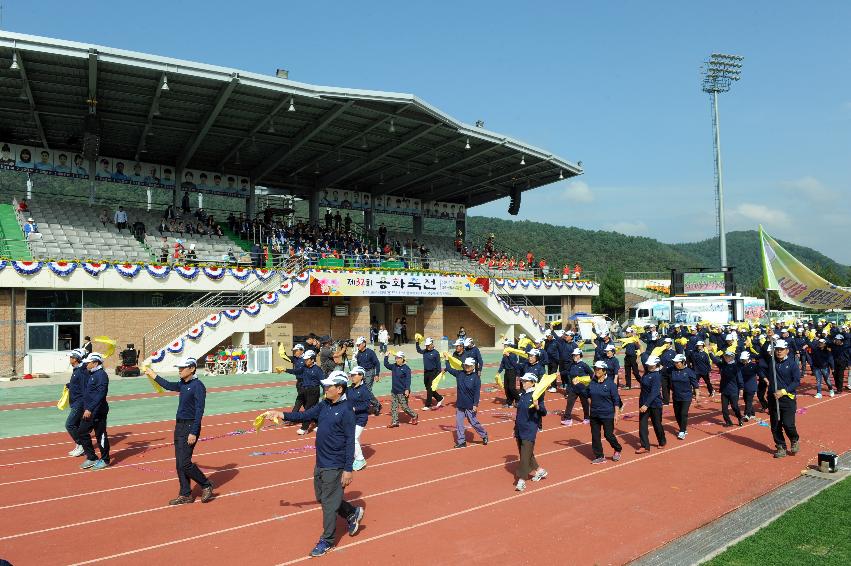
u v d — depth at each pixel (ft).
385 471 36.60
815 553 23.43
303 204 241.35
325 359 50.70
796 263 47.24
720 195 169.58
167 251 101.71
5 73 88.12
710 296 164.14
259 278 106.11
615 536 26.22
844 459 39.22
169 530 27.14
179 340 90.58
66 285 88.63
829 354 63.98
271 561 23.80
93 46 79.77
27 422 53.36
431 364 58.44
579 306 165.68
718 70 169.48
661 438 42.09
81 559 24.13
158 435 47.83
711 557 23.52
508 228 591.78
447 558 24.02
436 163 143.84
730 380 50.01
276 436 47.44
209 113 104.37
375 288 116.67
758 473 36.01
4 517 28.96
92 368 37.65
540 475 34.30
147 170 133.18
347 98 99.81
